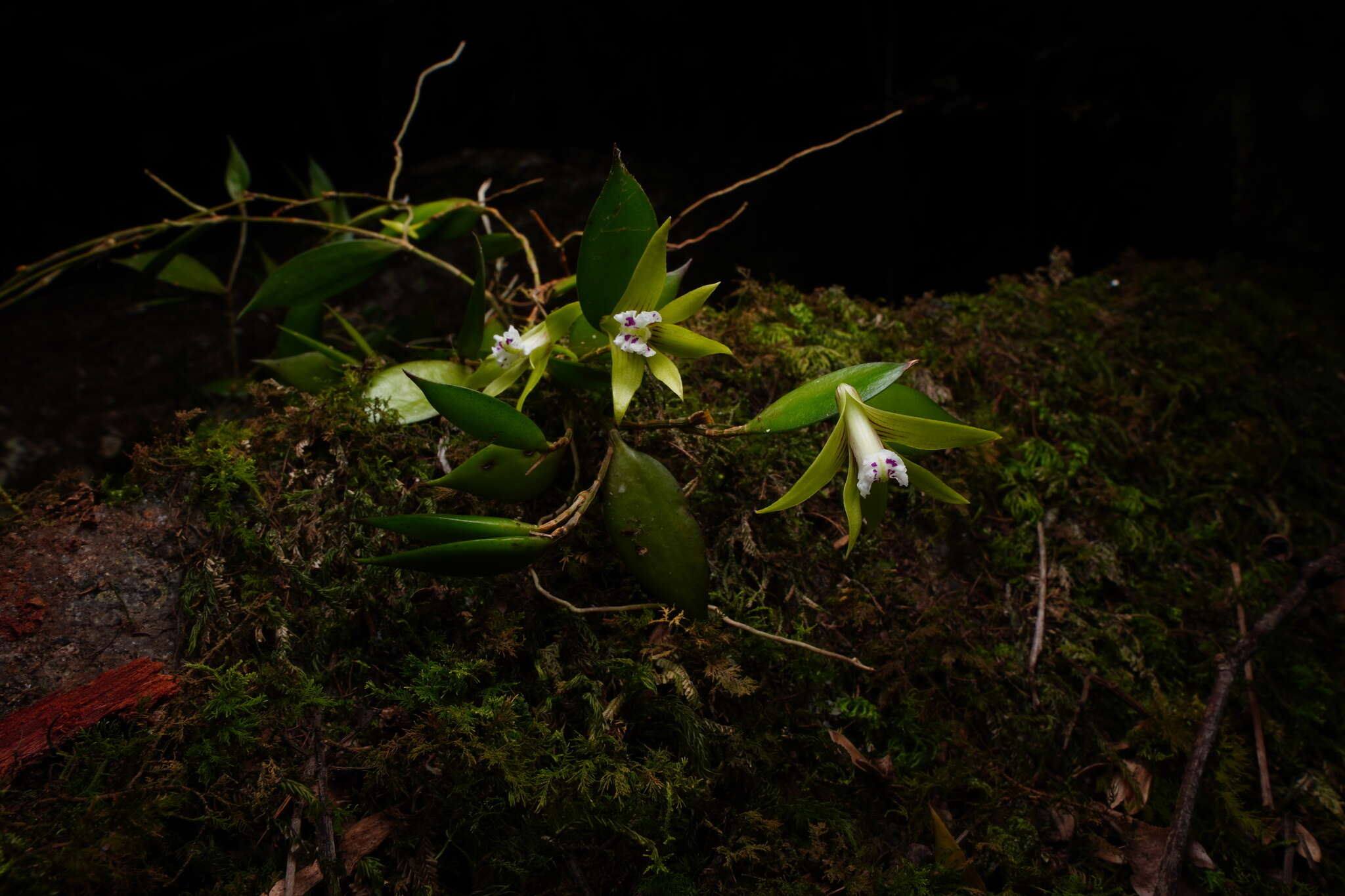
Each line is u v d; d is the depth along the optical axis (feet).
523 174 1.26
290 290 0.61
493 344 0.59
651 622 0.51
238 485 0.53
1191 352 0.76
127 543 0.52
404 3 1.45
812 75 1.47
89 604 0.50
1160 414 0.72
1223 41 1.27
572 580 0.53
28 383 1.01
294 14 1.46
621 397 0.47
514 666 0.51
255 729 0.48
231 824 0.46
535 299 0.59
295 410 0.56
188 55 1.45
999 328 0.72
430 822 0.47
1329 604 0.66
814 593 0.57
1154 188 1.37
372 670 0.51
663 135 1.49
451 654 0.50
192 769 0.47
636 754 0.50
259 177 1.52
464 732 0.48
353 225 0.75
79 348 1.06
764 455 0.58
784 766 0.53
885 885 0.50
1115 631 0.61
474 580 0.52
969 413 0.67
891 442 0.46
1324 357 0.80
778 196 1.32
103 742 0.46
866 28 1.43
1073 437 0.67
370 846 0.47
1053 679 0.59
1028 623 0.60
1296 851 0.57
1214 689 0.57
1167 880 0.50
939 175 1.41
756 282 0.69
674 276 0.49
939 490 0.46
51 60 1.36
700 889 0.49
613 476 0.50
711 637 0.52
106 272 1.36
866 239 1.36
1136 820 0.55
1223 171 1.27
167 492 0.53
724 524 0.57
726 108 1.51
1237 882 0.55
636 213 0.47
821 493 0.59
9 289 0.66
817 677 0.55
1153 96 1.35
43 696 0.48
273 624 0.50
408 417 0.56
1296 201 1.21
